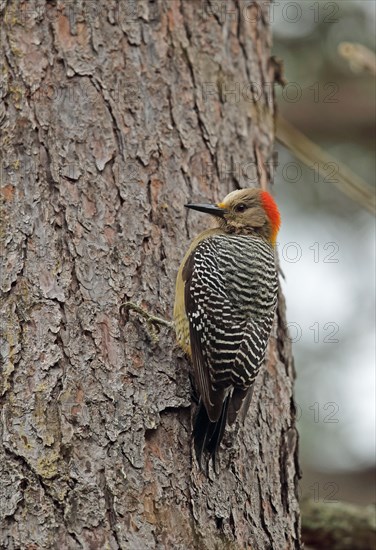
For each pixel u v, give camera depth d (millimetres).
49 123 10867
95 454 9031
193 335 10117
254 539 9625
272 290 10664
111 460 9055
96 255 10219
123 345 9805
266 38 13594
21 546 8508
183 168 11523
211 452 9484
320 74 18812
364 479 17406
